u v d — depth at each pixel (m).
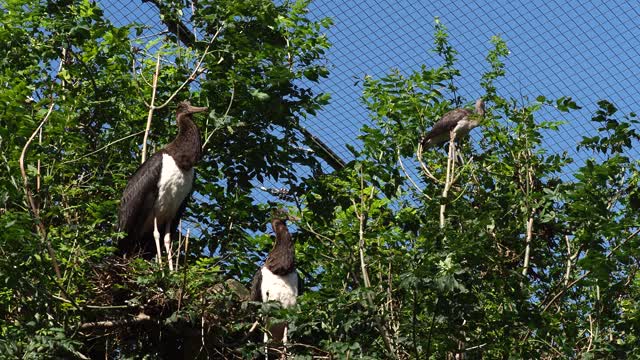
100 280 10.44
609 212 11.49
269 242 12.59
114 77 12.73
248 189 12.96
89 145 12.70
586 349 11.36
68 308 10.09
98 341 10.62
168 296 10.21
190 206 12.99
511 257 12.02
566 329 10.98
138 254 11.27
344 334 10.32
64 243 10.69
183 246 12.53
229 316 10.44
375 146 12.12
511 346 11.05
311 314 10.32
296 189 12.81
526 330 11.37
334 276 11.85
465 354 11.12
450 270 10.19
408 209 11.98
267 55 12.53
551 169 12.49
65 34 12.30
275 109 12.50
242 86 12.48
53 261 9.99
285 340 10.72
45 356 9.54
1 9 12.40
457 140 13.32
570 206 11.76
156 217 12.01
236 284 12.10
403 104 12.60
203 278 10.23
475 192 12.41
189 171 12.12
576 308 12.07
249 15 12.60
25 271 10.15
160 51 12.45
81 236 10.73
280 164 12.81
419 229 11.62
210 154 13.01
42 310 10.05
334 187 12.31
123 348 10.60
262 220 12.85
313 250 12.84
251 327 10.88
